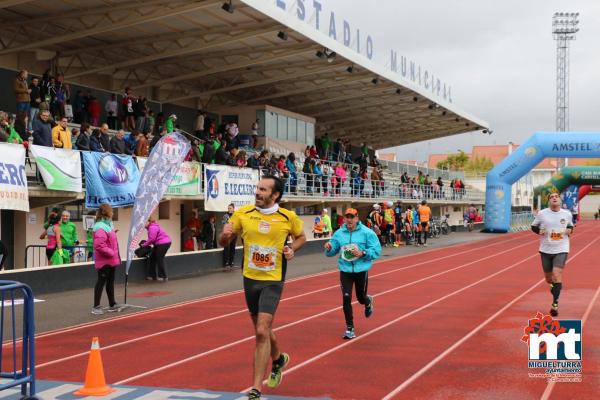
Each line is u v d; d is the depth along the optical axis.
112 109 22.86
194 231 23.50
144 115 22.97
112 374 7.28
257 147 32.69
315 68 28.73
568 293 13.79
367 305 9.57
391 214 30.83
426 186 46.28
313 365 7.55
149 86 26.73
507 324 10.10
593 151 39.28
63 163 15.70
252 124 33.03
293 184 28.50
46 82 19.19
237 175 22.95
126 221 20.88
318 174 31.19
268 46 24.98
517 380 6.77
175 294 14.50
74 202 18.92
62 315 11.62
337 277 17.97
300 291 14.77
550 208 10.91
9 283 6.20
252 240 6.05
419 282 16.27
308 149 34.34
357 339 9.05
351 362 7.68
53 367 7.73
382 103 38.69
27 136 16.66
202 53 25.70
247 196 23.58
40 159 15.05
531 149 41.22
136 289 15.41
